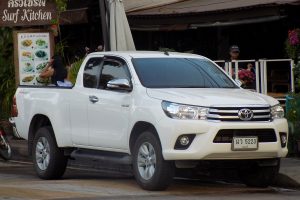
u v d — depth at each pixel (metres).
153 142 16.09
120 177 19.98
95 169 22.50
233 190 17.12
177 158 15.65
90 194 15.88
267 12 25.27
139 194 15.91
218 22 27.31
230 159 15.97
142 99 16.58
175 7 30.67
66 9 32.59
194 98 15.95
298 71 22.78
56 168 19.20
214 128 15.59
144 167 16.47
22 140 28.45
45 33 27.61
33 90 20.16
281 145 16.55
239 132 15.84
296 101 21.61
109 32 25.52
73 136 18.59
